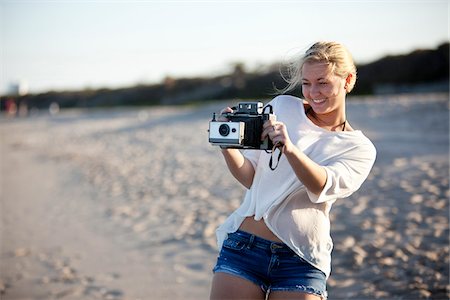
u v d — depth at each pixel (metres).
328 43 2.80
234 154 2.90
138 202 10.23
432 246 6.08
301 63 2.83
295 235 2.84
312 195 2.73
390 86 38.06
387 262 5.70
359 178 2.83
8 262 6.95
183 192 10.77
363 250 6.17
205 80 61.00
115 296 5.52
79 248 7.41
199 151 17.52
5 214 10.23
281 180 2.85
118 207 9.94
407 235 6.54
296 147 2.86
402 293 4.94
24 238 8.20
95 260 6.79
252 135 2.71
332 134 2.87
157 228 8.09
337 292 5.13
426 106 21.67
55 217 9.62
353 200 8.59
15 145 27.86
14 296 5.66
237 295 2.84
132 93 66.69
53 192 12.60
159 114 36.97
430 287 5.02
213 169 13.47
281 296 2.81
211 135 2.73
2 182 15.02
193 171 13.45
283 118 2.95
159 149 19.33
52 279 6.17
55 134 32.47
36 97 70.50
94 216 9.40
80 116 46.00
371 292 5.01
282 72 3.00
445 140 14.50
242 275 2.86
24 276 6.33
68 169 16.78
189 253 6.76
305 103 3.02
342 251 6.21
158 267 6.33
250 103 2.80
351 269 5.67
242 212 3.00
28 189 13.41
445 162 11.27
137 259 6.70
